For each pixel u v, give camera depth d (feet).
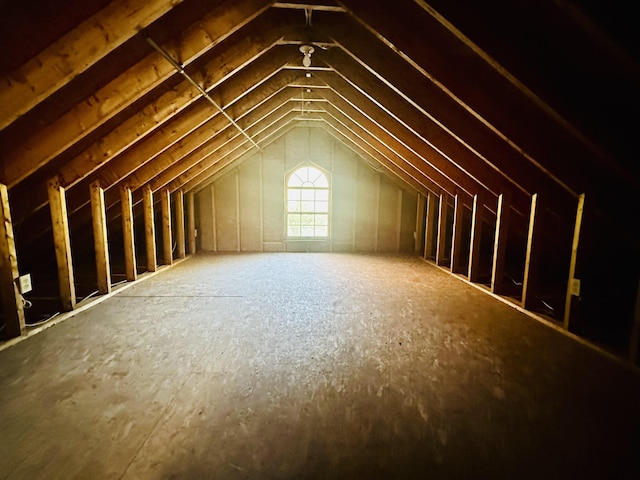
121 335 8.70
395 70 9.50
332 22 9.25
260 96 12.80
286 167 22.79
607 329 10.11
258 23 9.12
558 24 5.50
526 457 4.63
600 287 13.69
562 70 6.23
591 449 4.80
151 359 7.37
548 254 17.22
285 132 21.59
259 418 5.38
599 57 5.57
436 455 4.64
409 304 11.67
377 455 4.62
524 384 6.55
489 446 4.83
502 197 12.34
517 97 7.86
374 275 16.16
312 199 23.38
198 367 7.02
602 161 7.97
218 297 12.26
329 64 11.03
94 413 5.44
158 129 11.05
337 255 21.90
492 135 9.98
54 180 9.56
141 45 7.02
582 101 6.46
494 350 8.09
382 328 9.40
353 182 23.12
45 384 6.30
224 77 9.18
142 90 7.43
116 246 21.22
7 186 7.78
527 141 8.25
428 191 20.08
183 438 4.89
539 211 10.53
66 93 7.03
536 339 8.79
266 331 9.06
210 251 22.97
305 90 14.93
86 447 4.68
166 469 4.32
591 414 5.63
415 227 23.56
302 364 7.22
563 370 7.14
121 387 6.23
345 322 9.84
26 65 5.36
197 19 7.25
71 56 5.49
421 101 9.66
